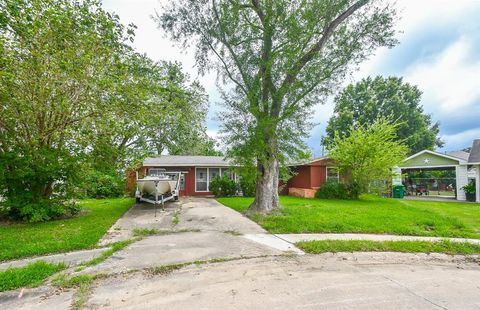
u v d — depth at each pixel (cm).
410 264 483
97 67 783
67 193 895
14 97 720
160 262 458
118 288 357
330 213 977
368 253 532
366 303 320
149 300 323
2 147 803
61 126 827
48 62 711
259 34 995
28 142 816
